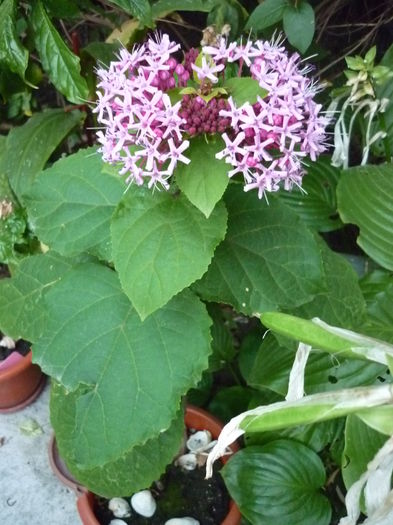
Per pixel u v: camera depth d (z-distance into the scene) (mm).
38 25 537
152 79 387
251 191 462
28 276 529
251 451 561
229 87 394
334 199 645
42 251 660
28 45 632
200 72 382
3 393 701
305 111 407
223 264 450
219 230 398
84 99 562
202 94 384
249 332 717
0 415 742
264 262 451
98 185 458
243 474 553
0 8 538
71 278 462
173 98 390
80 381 440
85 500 573
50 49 541
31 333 514
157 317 448
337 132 597
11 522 659
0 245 649
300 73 422
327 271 505
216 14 607
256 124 372
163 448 522
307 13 566
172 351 442
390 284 584
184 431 577
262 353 586
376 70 549
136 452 521
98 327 448
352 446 490
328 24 762
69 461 527
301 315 493
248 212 460
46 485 687
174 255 390
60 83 556
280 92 380
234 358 738
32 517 664
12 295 529
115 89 394
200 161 385
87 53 635
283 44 684
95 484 530
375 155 690
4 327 526
